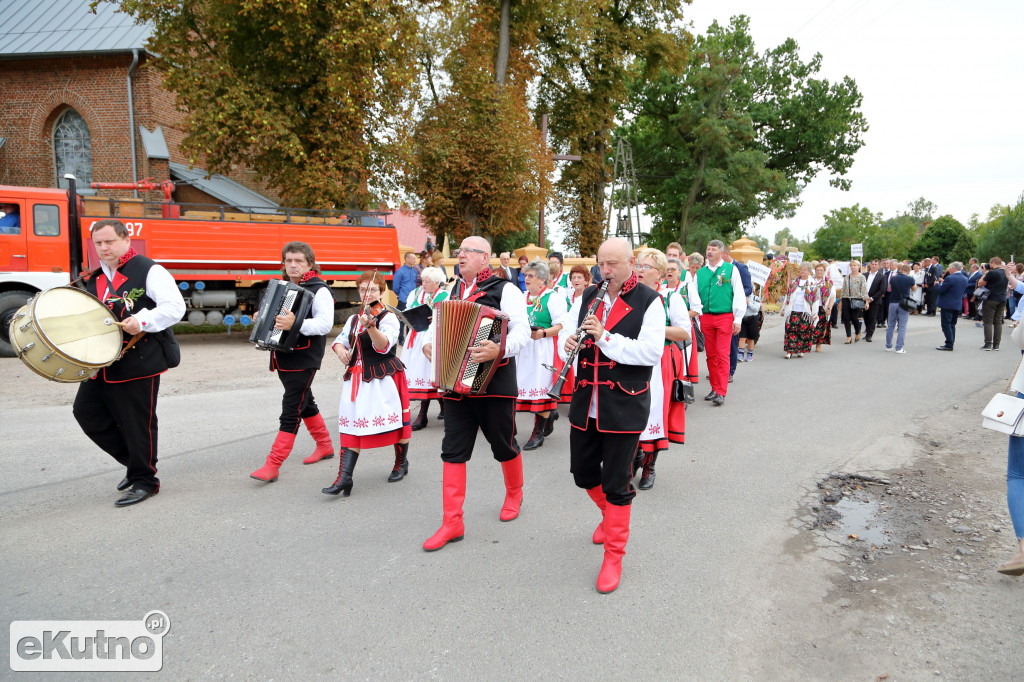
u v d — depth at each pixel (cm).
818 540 404
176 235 1204
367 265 1405
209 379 909
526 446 614
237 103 1410
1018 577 353
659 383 480
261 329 464
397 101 1705
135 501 451
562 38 2434
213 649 283
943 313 1276
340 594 332
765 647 290
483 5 2067
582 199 2841
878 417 721
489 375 373
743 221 3681
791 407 774
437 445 621
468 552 384
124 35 2025
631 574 358
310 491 484
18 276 1088
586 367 344
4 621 304
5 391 809
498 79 2056
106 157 2052
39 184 2100
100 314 409
